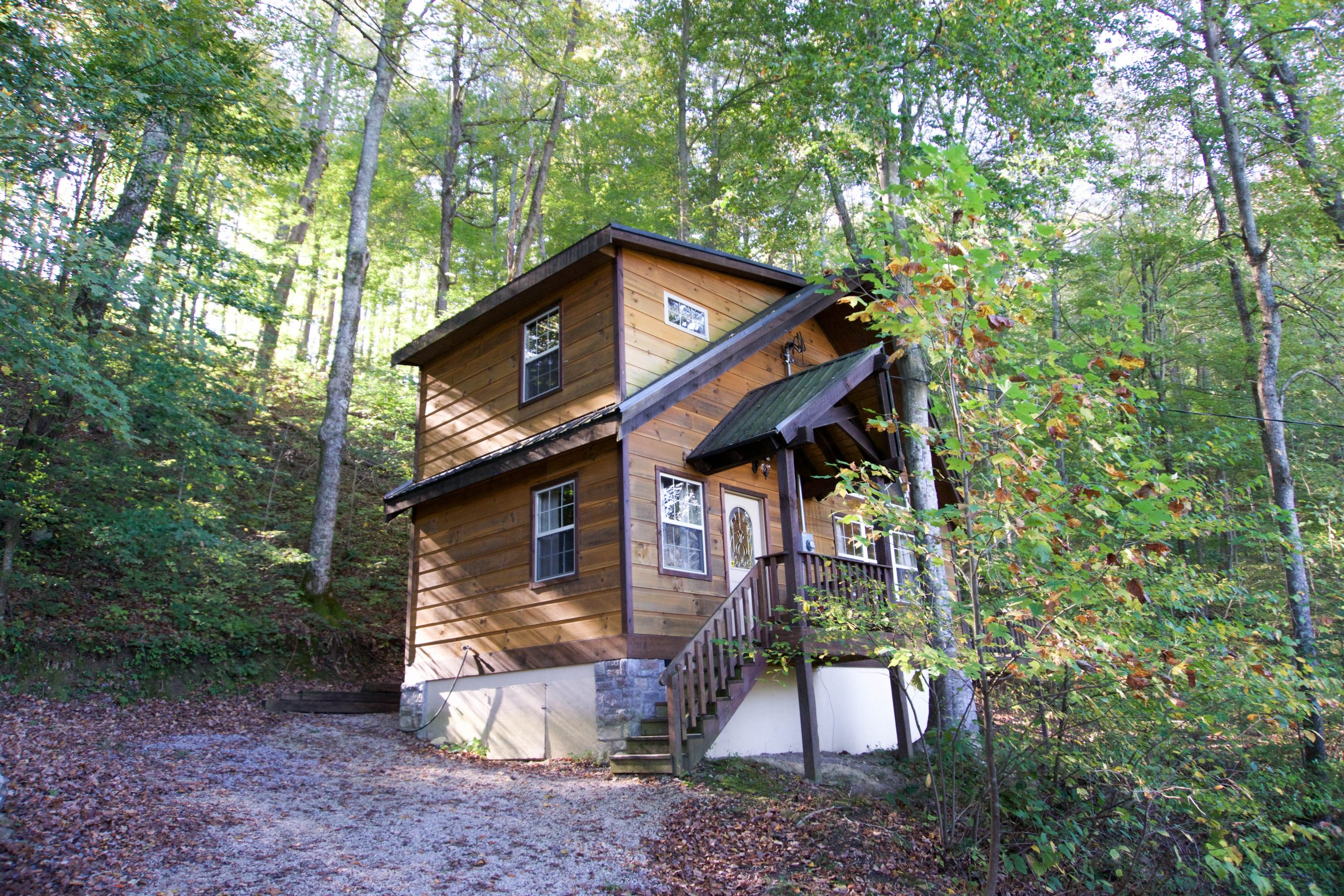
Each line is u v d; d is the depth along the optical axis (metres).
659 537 10.08
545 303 11.88
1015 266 5.30
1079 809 7.54
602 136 23.84
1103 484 5.29
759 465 10.85
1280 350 18.22
